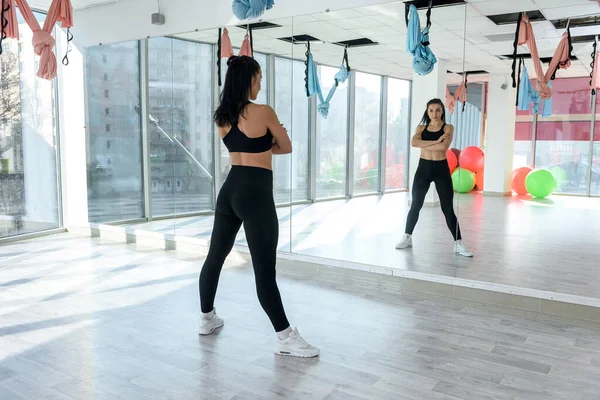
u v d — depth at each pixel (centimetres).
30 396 215
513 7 353
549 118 354
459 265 381
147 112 529
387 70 394
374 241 406
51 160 587
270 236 259
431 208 388
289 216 448
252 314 323
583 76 342
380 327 301
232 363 250
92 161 569
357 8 396
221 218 275
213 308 292
